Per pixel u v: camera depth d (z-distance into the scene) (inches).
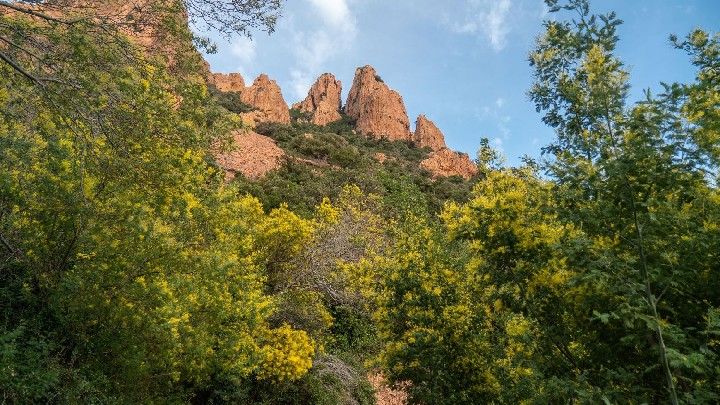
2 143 157.0
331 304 491.2
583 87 148.6
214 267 245.8
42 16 151.3
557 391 132.7
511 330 196.4
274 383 327.9
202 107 208.4
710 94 127.6
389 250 274.5
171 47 189.5
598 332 138.3
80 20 154.2
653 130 117.3
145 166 183.0
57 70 157.2
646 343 120.1
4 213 187.2
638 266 122.0
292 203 889.5
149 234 198.8
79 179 189.5
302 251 420.8
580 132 148.3
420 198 875.4
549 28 153.3
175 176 196.9
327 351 439.2
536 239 162.2
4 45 168.7
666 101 118.6
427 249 256.1
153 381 233.5
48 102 160.7
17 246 195.6
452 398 218.5
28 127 179.3
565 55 154.7
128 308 193.5
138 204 195.6
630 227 122.5
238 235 309.9
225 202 276.2
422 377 229.8
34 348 181.0
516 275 169.3
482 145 200.7
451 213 211.6
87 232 194.4
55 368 173.9
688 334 116.0
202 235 262.4
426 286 243.3
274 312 366.0
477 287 213.5
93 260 196.5
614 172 116.9
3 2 145.9
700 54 143.7
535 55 163.3
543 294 158.4
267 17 187.8
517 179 185.9
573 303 149.9
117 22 171.9
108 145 193.0
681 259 118.6
